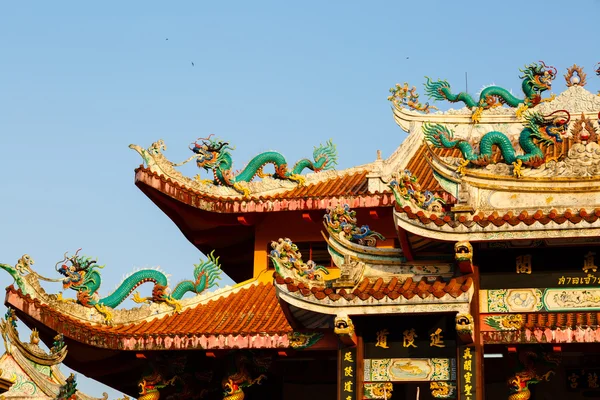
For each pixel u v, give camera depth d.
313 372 35.50
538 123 30.81
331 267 38.62
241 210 38.38
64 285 34.44
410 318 30.06
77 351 34.75
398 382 29.78
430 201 30.42
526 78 38.34
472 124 41.72
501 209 30.22
